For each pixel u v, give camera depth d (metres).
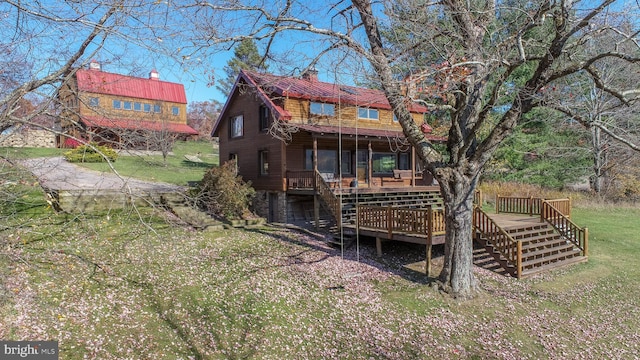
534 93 7.97
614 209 22.30
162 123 20.12
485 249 12.16
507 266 11.48
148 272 8.96
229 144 20.86
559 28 7.63
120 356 5.83
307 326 7.57
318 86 19.09
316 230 15.16
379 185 19.58
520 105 8.16
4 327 5.89
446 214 9.44
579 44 7.80
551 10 7.70
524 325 8.30
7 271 6.47
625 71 13.68
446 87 8.08
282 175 16.75
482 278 10.90
